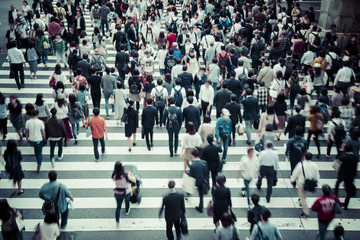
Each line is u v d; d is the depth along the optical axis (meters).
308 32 16.47
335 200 7.54
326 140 11.84
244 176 8.54
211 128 9.36
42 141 9.67
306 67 14.20
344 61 13.20
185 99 10.47
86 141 11.47
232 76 11.46
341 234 6.82
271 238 6.45
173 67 12.47
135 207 8.86
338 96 11.08
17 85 14.05
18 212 6.95
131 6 18.09
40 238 6.65
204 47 14.38
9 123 12.21
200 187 8.30
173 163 10.51
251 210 7.11
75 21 17.20
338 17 18.70
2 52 17.39
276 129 9.93
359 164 10.57
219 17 17.42
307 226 8.44
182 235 7.99
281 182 9.90
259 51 14.20
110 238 7.93
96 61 12.95
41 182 9.59
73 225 8.25
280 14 18.16
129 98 12.12
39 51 15.51
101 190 9.40
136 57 13.05
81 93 11.35
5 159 8.70
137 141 11.54
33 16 19.28
